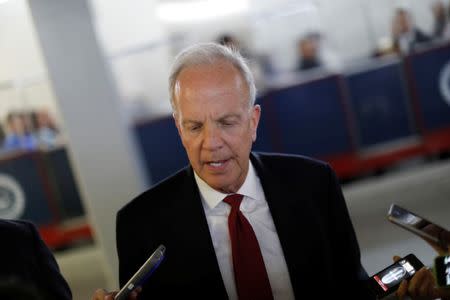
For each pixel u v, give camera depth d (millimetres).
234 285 1378
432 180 5266
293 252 1364
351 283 1436
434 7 6461
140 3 9234
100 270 5359
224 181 1275
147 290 1396
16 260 1221
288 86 5895
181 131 1261
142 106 8398
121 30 9227
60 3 4105
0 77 8820
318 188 1445
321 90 5891
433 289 1228
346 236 1451
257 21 7312
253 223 1390
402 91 5895
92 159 4262
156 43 7441
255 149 5973
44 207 6215
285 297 1390
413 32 6281
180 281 1367
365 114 5934
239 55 1272
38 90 7805
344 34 7242
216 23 8945
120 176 4301
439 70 5832
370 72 5871
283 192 1396
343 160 5969
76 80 4191
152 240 1397
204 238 1353
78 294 4848
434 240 1187
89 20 4195
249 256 1331
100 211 4305
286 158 1491
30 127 6562
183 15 8938
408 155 5938
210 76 1187
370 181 5859
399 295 1270
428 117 5914
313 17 7266
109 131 4281
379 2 7102
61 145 6148
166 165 5961
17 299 1007
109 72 4340
